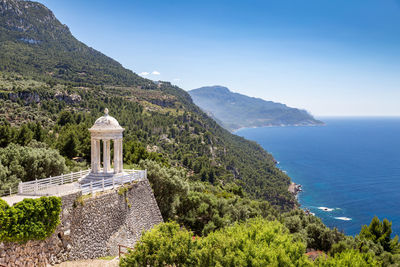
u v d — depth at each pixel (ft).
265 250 66.28
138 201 107.04
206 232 144.05
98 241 83.71
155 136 581.12
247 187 578.66
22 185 82.07
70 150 225.76
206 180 461.78
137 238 102.01
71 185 95.14
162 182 148.97
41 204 66.74
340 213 510.58
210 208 169.37
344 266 68.90
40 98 520.83
